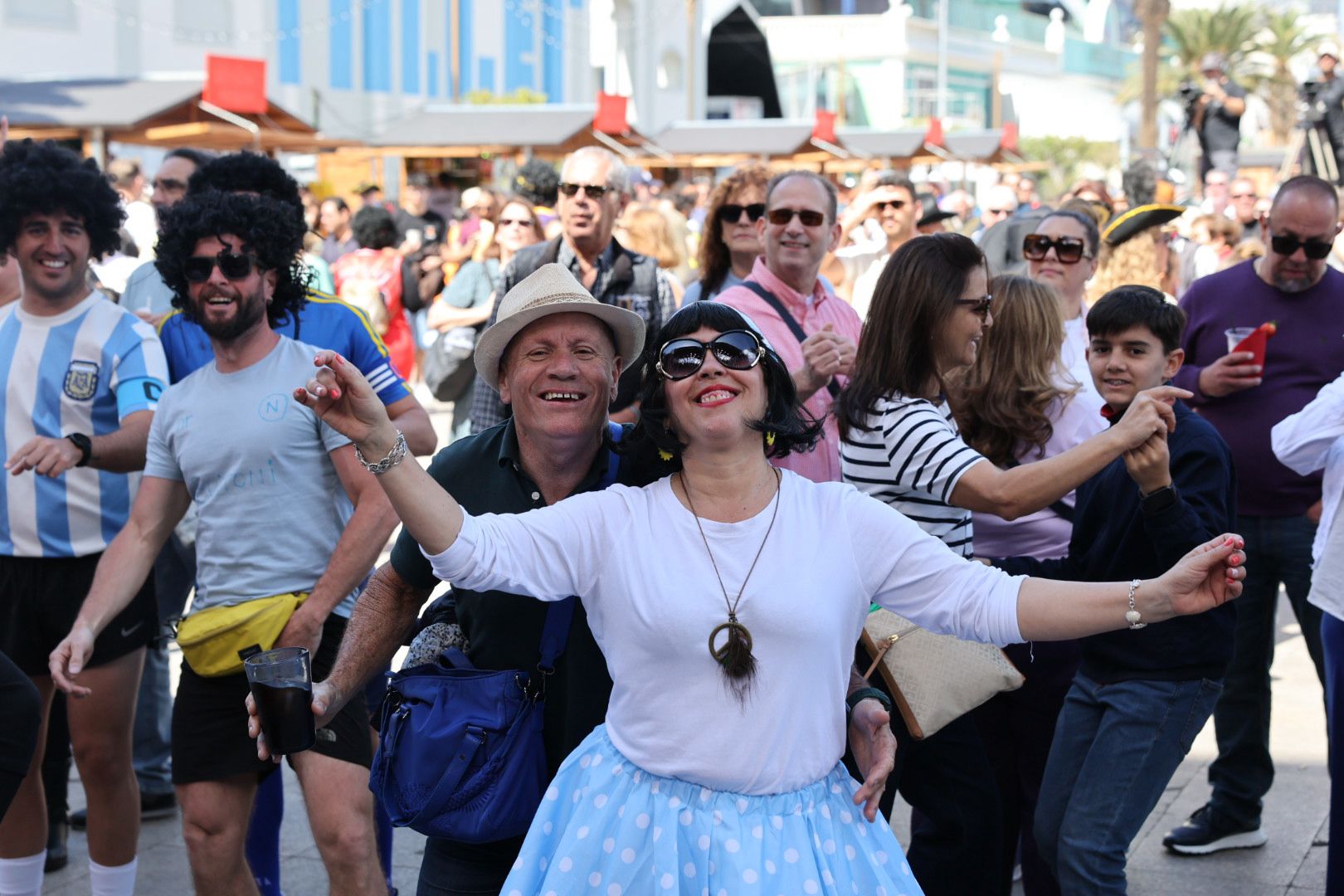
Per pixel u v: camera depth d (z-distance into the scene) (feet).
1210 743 18.45
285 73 85.66
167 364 13.50
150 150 68.59
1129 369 11.77
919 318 11.21
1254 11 135.23
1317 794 16.49
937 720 10.73
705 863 7.59
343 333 12.91
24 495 12.88
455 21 93.45
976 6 177.68
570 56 111.65
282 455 11.28
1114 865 10.82
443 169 78.13
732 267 19.06
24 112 52.70
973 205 70.74
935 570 7.91
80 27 72.69
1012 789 12.75
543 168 32.73
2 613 13.04
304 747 8.92
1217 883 14.39
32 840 12.76
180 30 78.28
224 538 11.29
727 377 7.93
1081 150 153.38
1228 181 42.96
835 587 7.82
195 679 11.11
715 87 133.80
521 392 9.21
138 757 16.19
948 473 10.79
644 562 7.86
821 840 7.80
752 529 7.89
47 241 12.79
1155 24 86.43
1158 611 7.47
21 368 12.92
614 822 7.82
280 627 10.93
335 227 48.83
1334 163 45.93
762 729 7.67
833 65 166.30
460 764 8.79
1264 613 15.31
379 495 11.23
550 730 9.12
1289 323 15.67
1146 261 19.88
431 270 32.35
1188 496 10.82
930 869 11.43
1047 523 12.85
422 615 10.03
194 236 11.14
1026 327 12.77
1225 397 15.58
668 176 82.53
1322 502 12.70
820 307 15.37
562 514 8.04
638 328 9.39
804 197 14.82
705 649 7.68
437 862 9.44
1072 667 12.33
